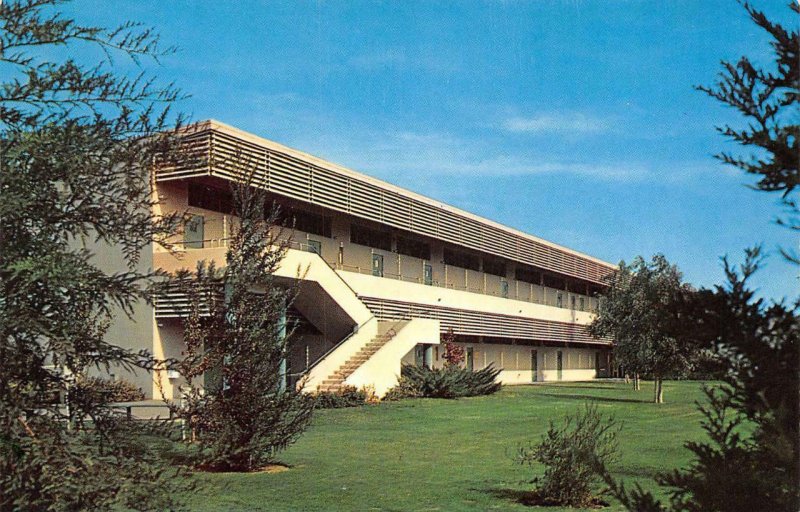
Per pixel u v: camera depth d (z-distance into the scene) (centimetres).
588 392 3847
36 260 534
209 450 1229
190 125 650
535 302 5491
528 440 1695
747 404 402
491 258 4862
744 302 393
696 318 403
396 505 949
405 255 3978
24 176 559
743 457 420
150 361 621
